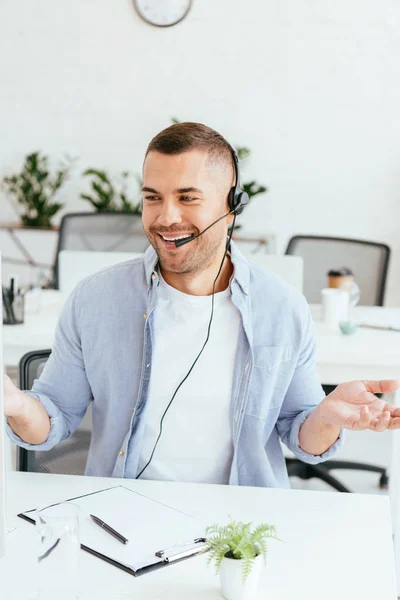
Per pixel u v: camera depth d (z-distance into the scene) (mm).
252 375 1501
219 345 1503
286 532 1201
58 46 4484
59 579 966
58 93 4539
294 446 1518
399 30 4309
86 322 1518
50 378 1557
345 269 2732
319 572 1084
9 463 1592
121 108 4527
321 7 4328
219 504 1293
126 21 4422
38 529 971
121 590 1019
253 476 1520
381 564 1112
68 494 1314
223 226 1433
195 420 1509
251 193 4438
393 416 1299
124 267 1544
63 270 2594
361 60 4363
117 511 1231
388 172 4453
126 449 1490
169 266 1423
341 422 1316
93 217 3406
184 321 1499
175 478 1517
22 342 2250
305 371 1564
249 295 1517
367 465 2770
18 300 2379
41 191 4461
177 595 1010
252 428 1506
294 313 1533
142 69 4469
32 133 4594
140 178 4578
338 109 4422
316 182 4500
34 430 1452
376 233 4512
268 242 4324
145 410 1498
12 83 4551
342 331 2400
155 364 1501
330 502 1317
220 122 4488
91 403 1635
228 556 990
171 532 1166
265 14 4355
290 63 4398
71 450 1660
